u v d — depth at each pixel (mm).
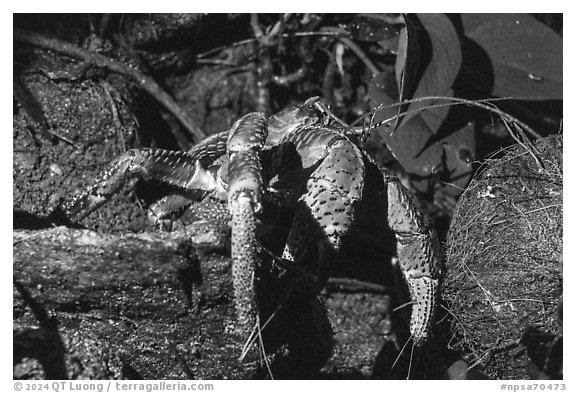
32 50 1400
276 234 1308
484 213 1241
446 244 1264
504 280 1226
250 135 1152
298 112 1264
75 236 1175
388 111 1373
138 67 1459
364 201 1295
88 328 1194
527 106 1420
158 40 1483
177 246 1165
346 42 1483
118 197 1354
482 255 1235
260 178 1118
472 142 1391
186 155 1255
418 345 1240
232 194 1107
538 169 1231
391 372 1310
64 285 1180
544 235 1214
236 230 1096
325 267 1183
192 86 1520
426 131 1375
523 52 1424
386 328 1339
